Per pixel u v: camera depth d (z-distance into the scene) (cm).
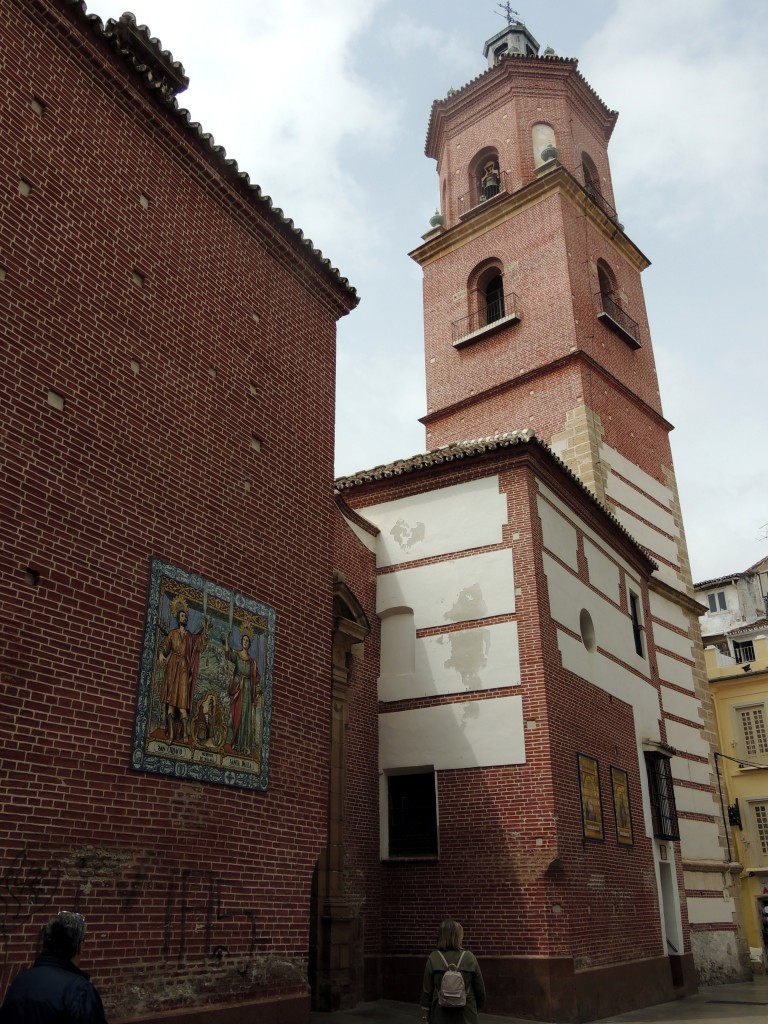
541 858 1558
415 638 1855
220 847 1031
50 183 996
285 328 1376
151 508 1041
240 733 1098
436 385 2959
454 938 904
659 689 2384
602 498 2470
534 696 1669
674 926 2097
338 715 1664
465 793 1677
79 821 868
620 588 2281
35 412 916
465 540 1867
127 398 1041
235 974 1013
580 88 3291
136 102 1148
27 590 867
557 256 2800
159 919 933
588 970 1572
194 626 1063
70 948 550
